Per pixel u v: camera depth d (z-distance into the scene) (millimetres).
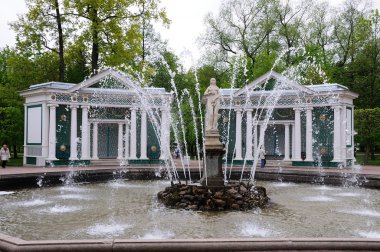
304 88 33531
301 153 34750
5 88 40188
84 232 11273
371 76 47188
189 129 54812
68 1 37469
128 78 35500
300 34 50375
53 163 32438
